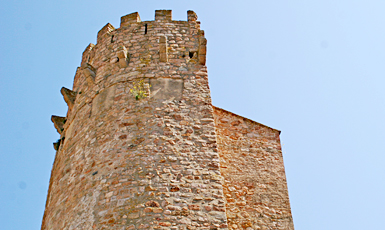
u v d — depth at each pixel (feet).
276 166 46.42
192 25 51.49
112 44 51.44
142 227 34.55
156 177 37.55
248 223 42.06
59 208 41.70
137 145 40.09
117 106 44.24
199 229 34.65
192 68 47.01
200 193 36.76
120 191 37.14
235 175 44.80
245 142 47.34
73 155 44.80
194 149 39.81
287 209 43.68
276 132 49.06
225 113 48.85
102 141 42.09
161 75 46.03
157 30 50.80
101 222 35.86
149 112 42.63
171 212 35.40
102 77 48.65
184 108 43.06
